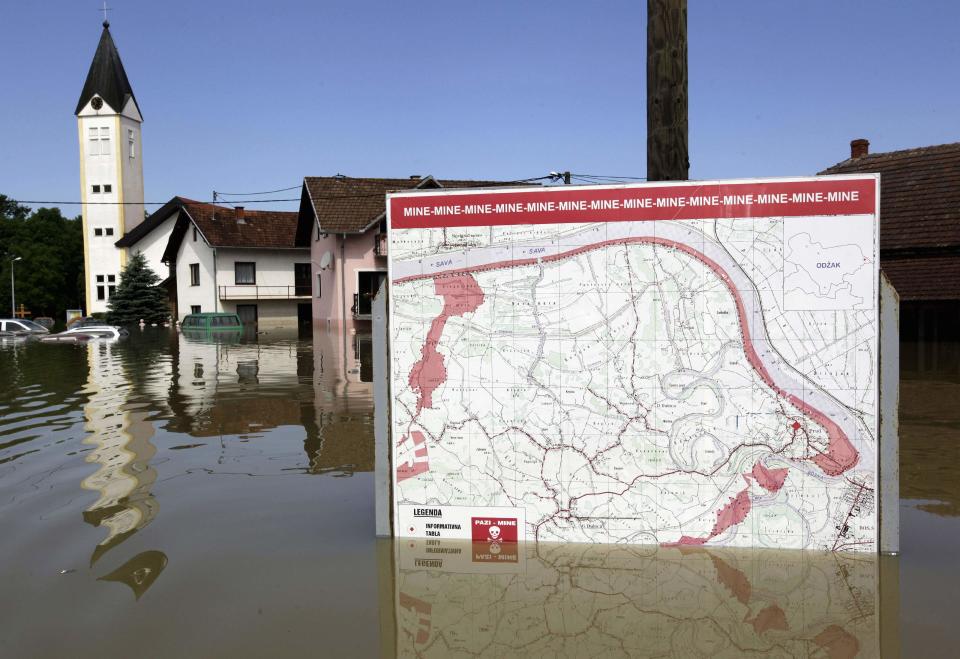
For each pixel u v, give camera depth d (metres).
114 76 59.81
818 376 4.46
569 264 4.65
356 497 5.85
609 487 4.66
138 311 51.12
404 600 3.95
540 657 3.35
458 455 4.79
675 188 4.54
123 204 60.12
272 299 50.72
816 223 4.43
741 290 4.50
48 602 3.96
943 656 3.31
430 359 4.79
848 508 4.48
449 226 4.74
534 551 4.61
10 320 36.41
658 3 5.84
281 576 4.28
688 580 4.14
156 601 3.97
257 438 8.30
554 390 4.69
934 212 23.22
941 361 16.22
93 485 6.29
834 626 3.60
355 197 39.38
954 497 5.73
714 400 4.55
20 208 97.19
